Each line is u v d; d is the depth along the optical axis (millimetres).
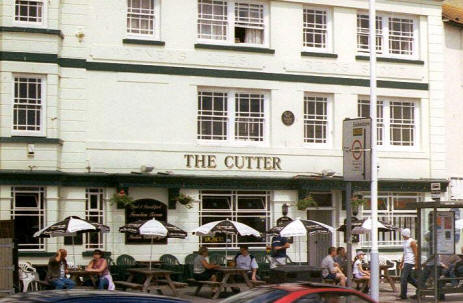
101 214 27125
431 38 31906
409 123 31562
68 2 26938
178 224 27844
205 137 28625
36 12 26172
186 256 27781
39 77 26078
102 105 27266
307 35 30203
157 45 27984
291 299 11898
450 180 31938
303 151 29609
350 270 17922
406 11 31500
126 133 27500
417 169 31312
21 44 25812
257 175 28922
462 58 32750
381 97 31156
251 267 25516
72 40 26891
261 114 29375
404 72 31375
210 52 28625
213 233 26781
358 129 18234
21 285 23641
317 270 22422
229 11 29188
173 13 28328
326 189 29500
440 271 22797
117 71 27484
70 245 26406
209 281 24500
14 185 25562
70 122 26750
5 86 25625
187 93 28297
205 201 28406
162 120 27953
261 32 29594
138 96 27703
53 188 25906
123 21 27703
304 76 29812
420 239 22688
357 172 18125
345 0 30562
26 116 25938
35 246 25938
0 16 25719
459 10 34656
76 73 26875
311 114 30094
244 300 12289
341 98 30328
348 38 30609
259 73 29188
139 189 27469
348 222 18156
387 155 30906
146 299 9758
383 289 27078
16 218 25734
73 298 9352
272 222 29031
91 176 26750
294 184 29250
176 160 27984
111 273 26656
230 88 28969
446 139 32031
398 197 31219
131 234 27156
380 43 31328
